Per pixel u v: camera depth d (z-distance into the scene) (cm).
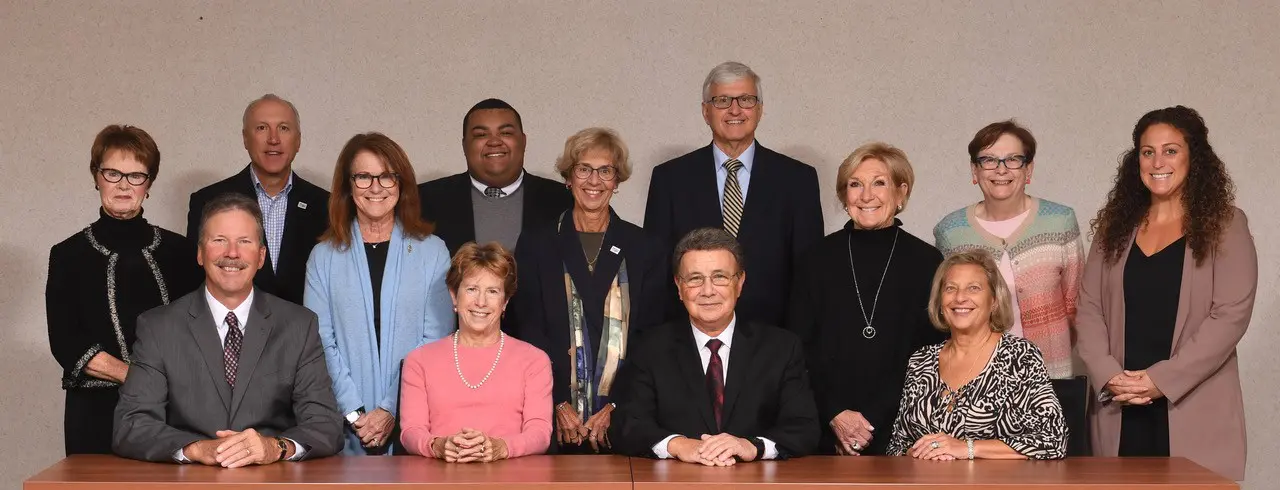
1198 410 351
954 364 326
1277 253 487
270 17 496
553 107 502
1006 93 497
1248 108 487
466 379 324
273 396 315
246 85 495
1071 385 324
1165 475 280
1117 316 361
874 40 501
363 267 356
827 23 501
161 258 360
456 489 266
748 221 398
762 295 395
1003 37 497
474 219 413
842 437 351
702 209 403
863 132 501
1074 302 383
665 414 319
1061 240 378
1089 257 373
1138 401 349
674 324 329
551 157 502
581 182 368
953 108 499
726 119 401
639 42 503
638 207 504
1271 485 493
